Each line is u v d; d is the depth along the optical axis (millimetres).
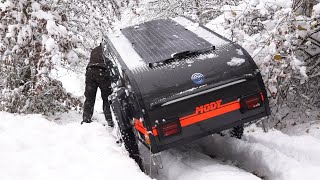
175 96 4164
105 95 6219
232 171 4176
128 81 4297
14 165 4387
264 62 5531
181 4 9648
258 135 5070
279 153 4445
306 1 5863
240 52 4582
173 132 4148
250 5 6109
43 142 5035
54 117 7566
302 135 5047
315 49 5961
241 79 4375
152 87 4188
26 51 7277
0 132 5340
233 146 5000
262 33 6027
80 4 8383
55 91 7723
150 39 5105
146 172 4832
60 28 7035
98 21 8516
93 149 4871
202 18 9133
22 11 7086
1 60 7262
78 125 5812
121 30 5691
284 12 5703
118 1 9352
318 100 6355
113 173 4129
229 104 4344
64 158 4578
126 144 4797
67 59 7266
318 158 4184
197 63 4434
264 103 4480
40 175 4176
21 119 5863
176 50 4668
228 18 6246
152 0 10195
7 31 7234
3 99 7211
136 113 4258
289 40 5473
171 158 4859
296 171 4031
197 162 4582
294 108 6254
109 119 6188
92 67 6160
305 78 5562
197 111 4223
